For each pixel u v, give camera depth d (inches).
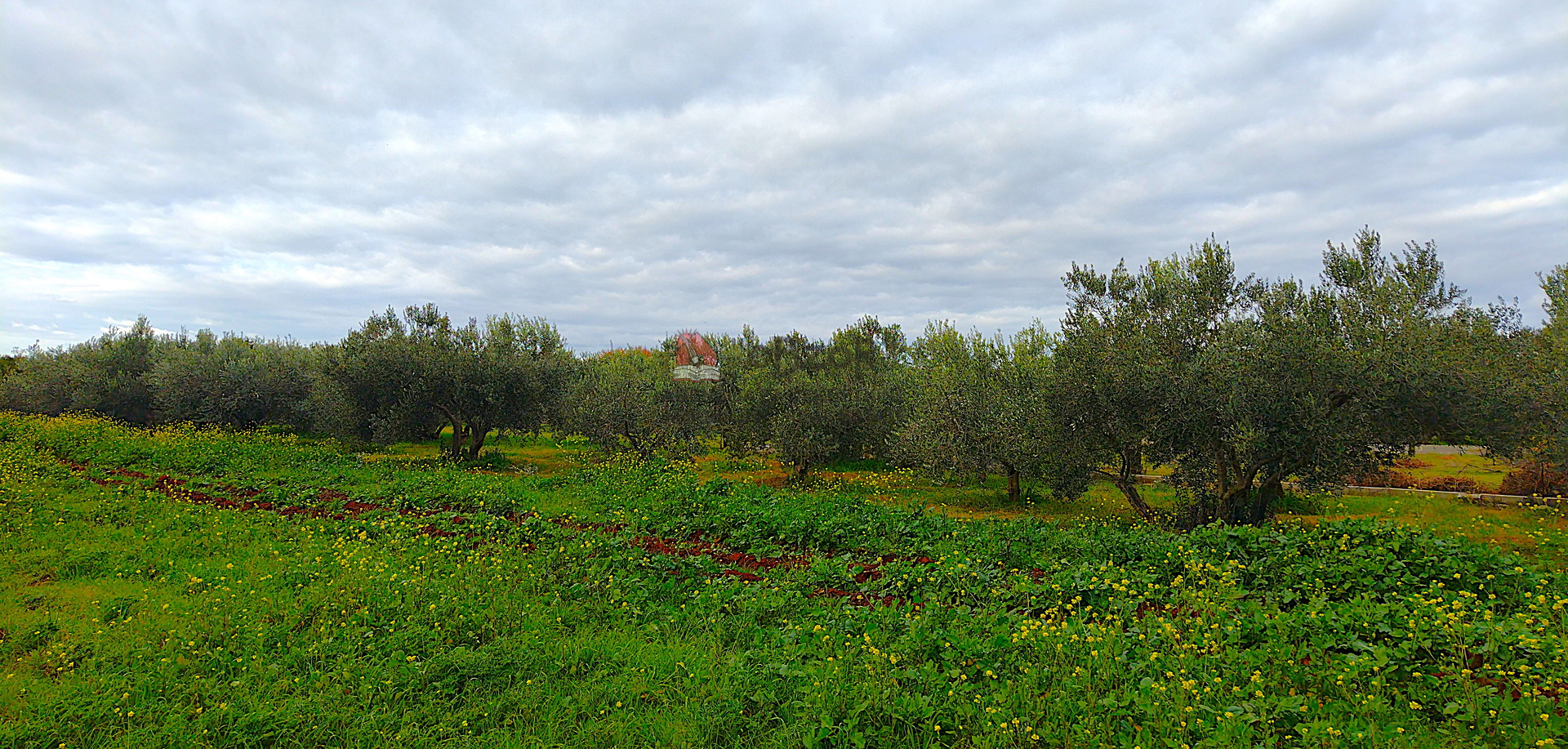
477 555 395.5
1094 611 306.0
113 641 276.1
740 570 394.3
